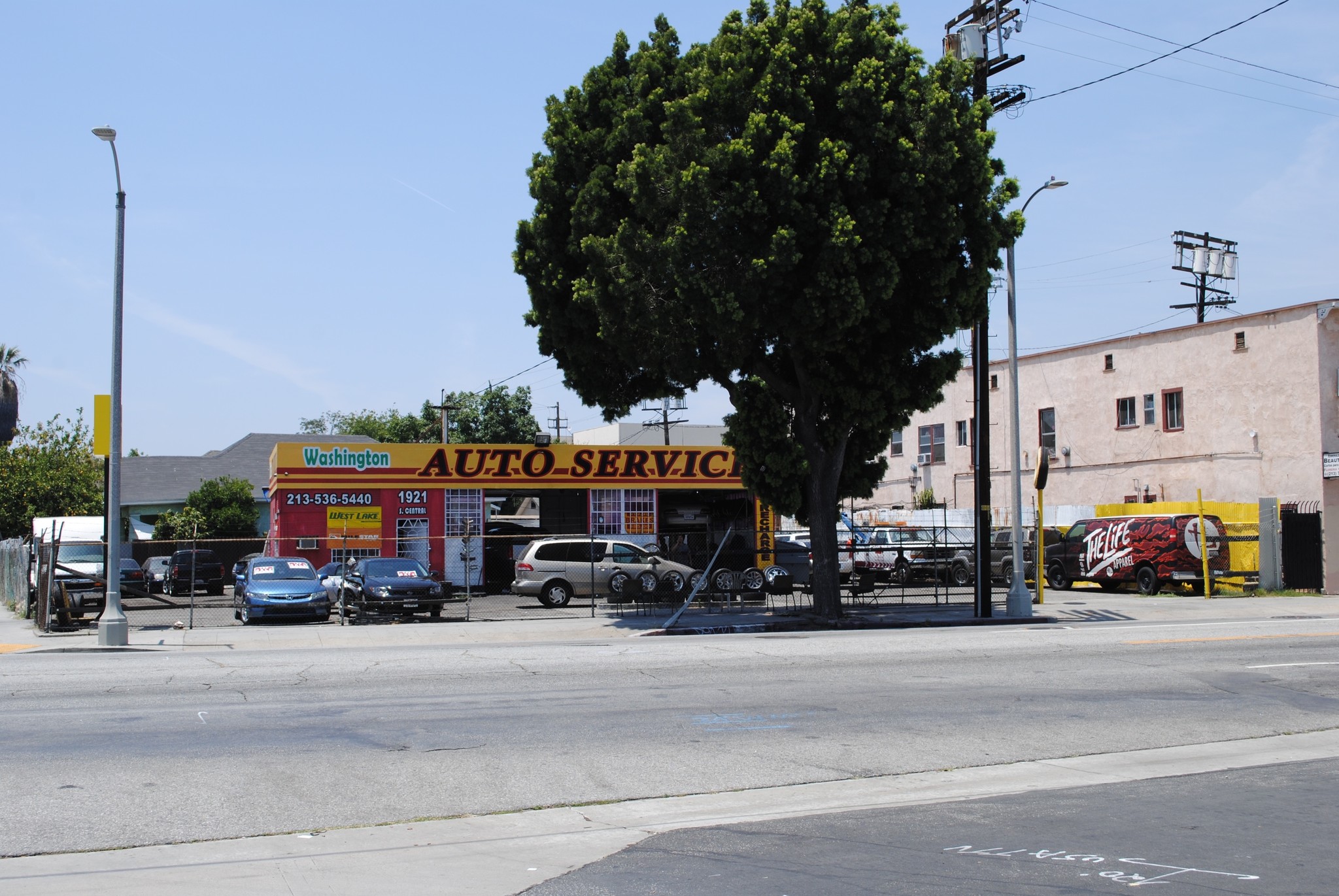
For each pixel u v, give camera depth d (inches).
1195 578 1138.0
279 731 404.8
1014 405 959.0
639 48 917.2
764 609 1038.4
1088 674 553.6
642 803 315.3
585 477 1357.0
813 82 788.0
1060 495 1705.2
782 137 753.6
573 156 887.1
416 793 319.9
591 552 1017.5
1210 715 448.8
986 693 493.4
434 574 1045.2
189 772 340.2
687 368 861.2
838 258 756.0
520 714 438.9
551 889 236.2
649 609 1033.5
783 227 749.3
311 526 1270.9
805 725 420.8
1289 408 1389.0
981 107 850.8
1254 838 275.7
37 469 1886.1
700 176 752.3
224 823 288.0
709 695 485.4
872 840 274.1
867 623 898.1
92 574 1023.0
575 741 389.4
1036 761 371.2
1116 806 309.1
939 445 1929.1
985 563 940.6
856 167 764.0
